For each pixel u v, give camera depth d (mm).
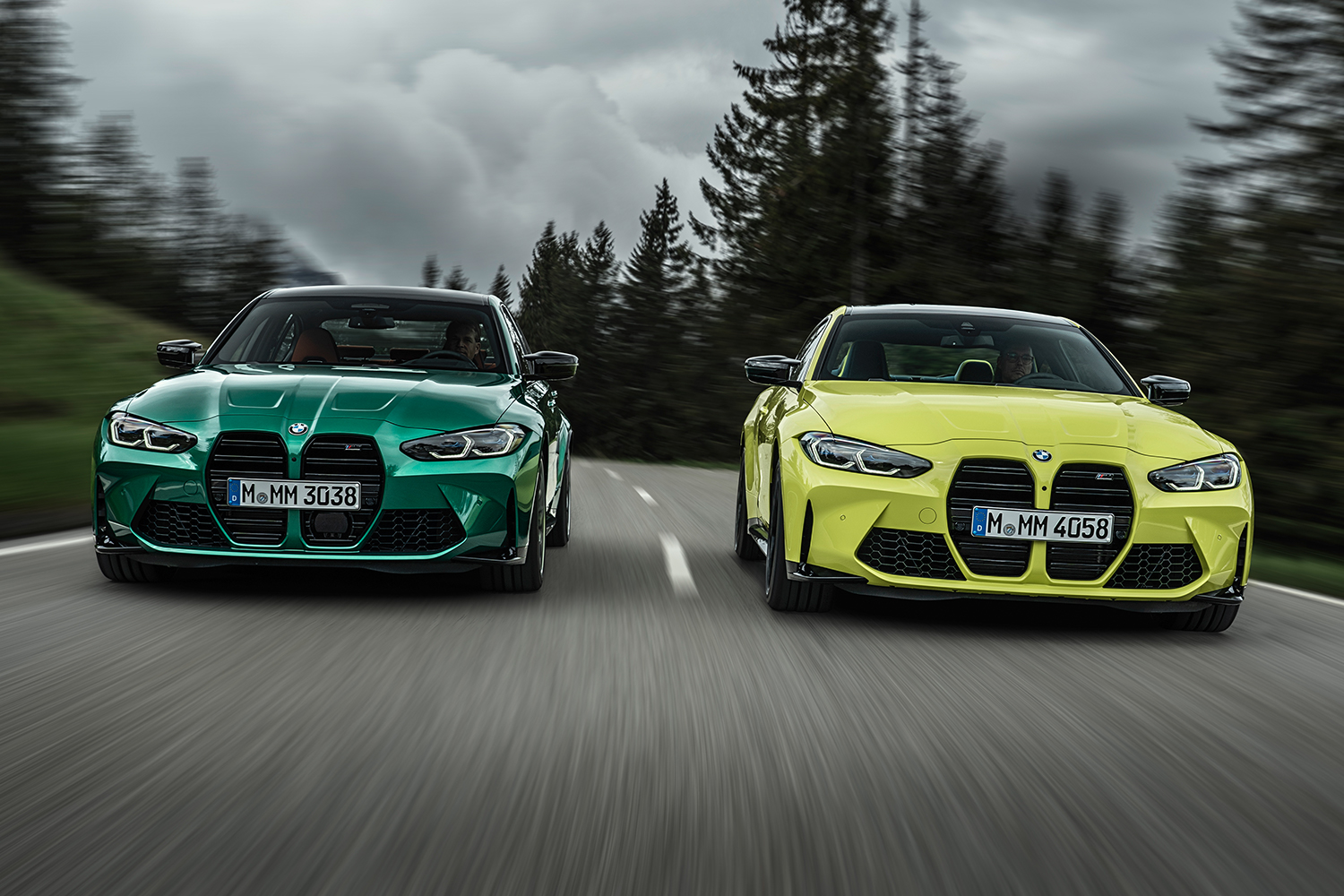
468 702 3518
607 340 51000
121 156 33906
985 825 2561
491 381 5969
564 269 74188
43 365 18875
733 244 41969
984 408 5129
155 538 5082
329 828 2447
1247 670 4375
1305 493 13250
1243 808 2729
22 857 2246
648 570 6516
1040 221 38844
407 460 5074
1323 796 2852
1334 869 2367
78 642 4172
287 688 3609
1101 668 4316
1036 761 3062
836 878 2250
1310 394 14172
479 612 5027
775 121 40594
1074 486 4832
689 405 44500
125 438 5129
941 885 2229
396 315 6723
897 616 5320
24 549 6617
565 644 4391
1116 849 2438
